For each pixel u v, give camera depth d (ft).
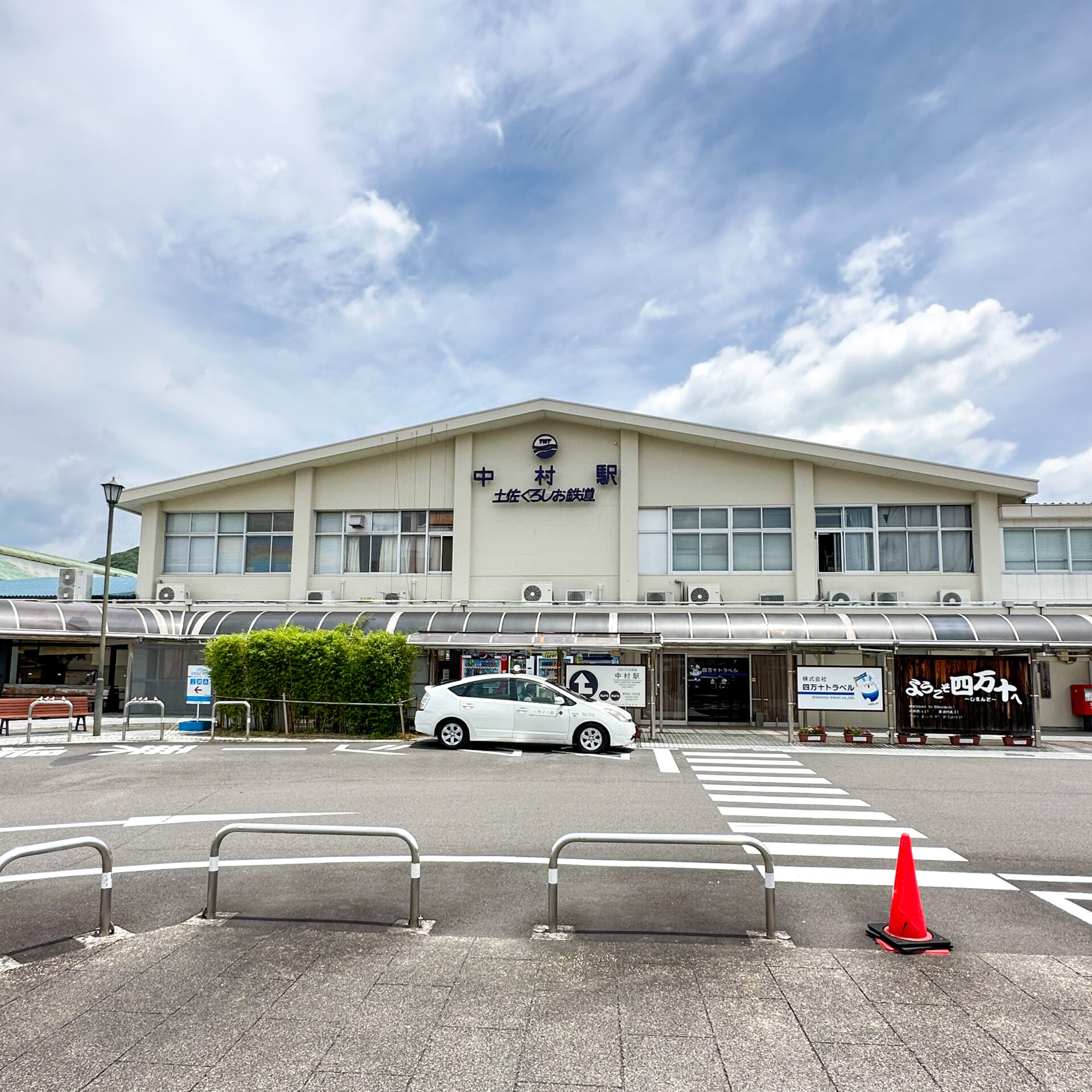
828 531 80.07
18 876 25.95
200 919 21.18
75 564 144.25
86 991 16.58
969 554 78.54
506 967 17.92
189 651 79.77
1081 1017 15.61
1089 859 28.86
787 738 67.82
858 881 25.70
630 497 81.71
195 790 40.63
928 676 64.13
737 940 19.97
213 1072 13.43
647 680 67.10
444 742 57.47
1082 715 75.51
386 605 80.43
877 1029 15.08
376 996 16.35
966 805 38.78
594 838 20.26
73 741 59.47
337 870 26.48
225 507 87.97
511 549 82.69
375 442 84.07
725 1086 13.12
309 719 65.00
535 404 81.92
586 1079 13.28
